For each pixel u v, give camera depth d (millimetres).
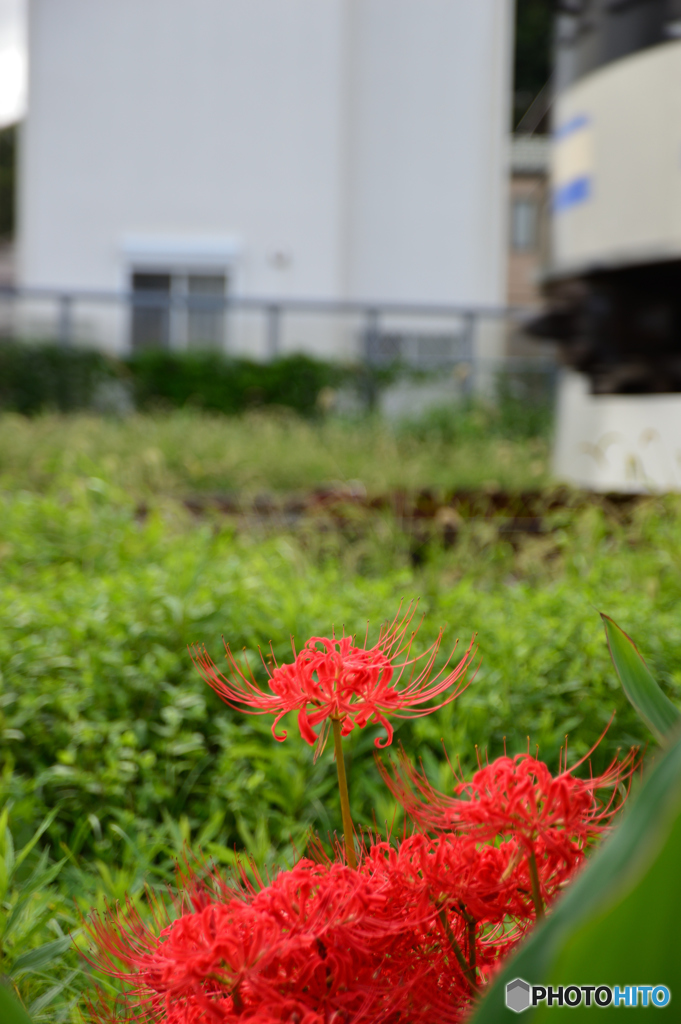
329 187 14523
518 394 12625
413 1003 669
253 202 14523
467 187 15094
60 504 3904
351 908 641
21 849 1646
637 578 2820
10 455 6141
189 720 2039
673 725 757
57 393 12500
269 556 3148
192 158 14492
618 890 430
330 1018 606
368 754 1951
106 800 1816
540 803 662
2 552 2979
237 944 597
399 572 3010
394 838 897
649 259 4262
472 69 15062
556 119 4957
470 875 689
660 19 4250
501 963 694
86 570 3158
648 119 4277
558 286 4812
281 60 14453
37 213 14461
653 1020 466
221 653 2137
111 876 1540
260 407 12750
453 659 2002
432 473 6316
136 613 2289
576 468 5027
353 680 688
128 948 770
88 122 14430
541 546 3248
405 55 14984
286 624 2170
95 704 2047
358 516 3830
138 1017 755
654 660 2057
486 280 15117
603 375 4715
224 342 13602
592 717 1954
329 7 14438
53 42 14344
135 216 14516
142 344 13531
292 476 6195
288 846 1599
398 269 15039
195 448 6711
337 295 14633
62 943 1133
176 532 3564
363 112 14961
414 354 13867
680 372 4387
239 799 1778
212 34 14438
